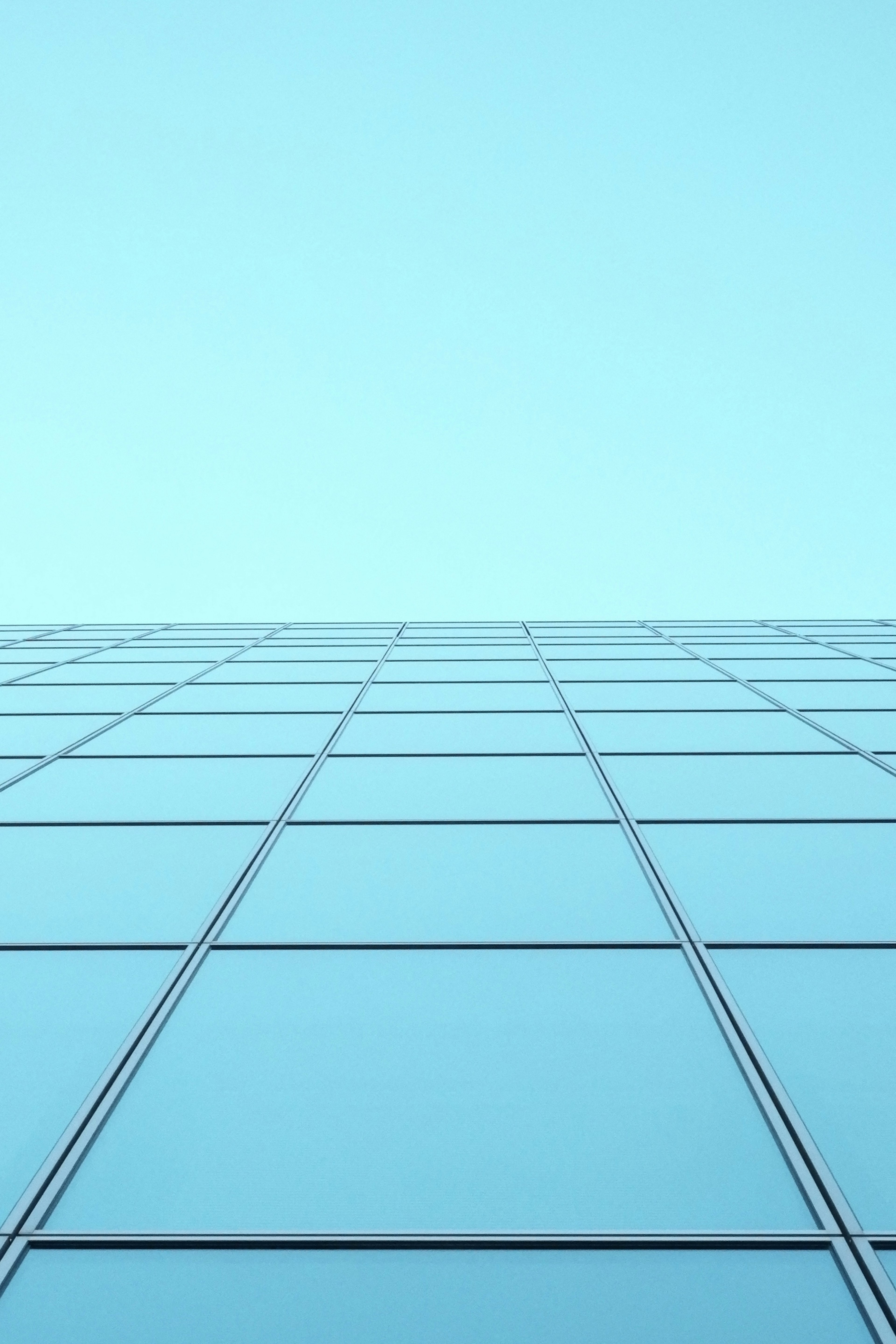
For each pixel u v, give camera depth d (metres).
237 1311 3.24
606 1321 3.21
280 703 11.48
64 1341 3.12
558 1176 3.75
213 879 6.31
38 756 9.21
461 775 8.51
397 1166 3.80
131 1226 3.52
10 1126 3.96
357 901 5.97
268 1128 3.98
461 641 16.88
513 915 5.76
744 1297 3.29
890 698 11.46
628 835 7.02
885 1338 3.09
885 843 6.79
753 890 6.05
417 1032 4.61
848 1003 4.77
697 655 14.98
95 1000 4.87
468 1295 3.32
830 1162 3.76
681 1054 4.43
